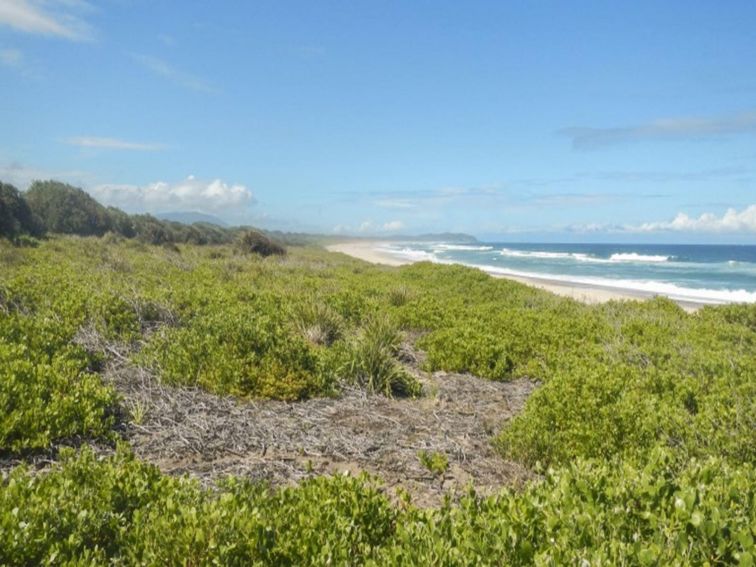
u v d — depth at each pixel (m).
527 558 3.36
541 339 11.41
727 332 12.78
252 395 7.46
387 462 6.06
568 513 3.67
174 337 8.81
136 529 3.72
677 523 3.47
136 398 7.01
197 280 17.20
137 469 4.59
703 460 5.48
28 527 3.46
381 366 8.50
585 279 43.72
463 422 7.44
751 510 3.69
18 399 5.84
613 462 4.72
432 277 24.55
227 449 6.04
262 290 15.46
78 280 13.68
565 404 6.82
